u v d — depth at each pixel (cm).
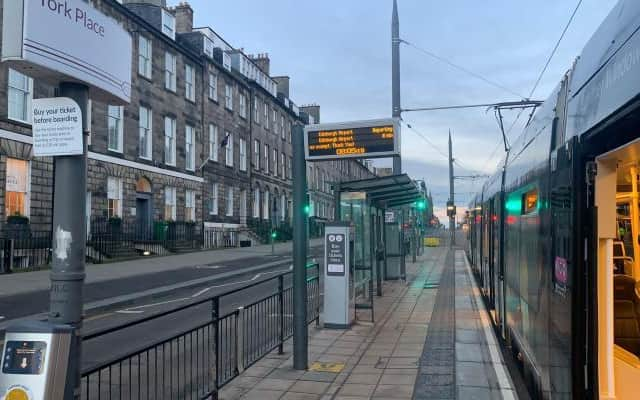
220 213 3794
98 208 2509
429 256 3316
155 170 2986
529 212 581
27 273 1877
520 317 675
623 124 288
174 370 715
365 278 1264
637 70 252
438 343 862
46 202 2212
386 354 791
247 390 617
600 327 333
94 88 369
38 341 315
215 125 3772
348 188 1170
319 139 727
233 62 4350
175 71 3238
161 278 1897
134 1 3241
